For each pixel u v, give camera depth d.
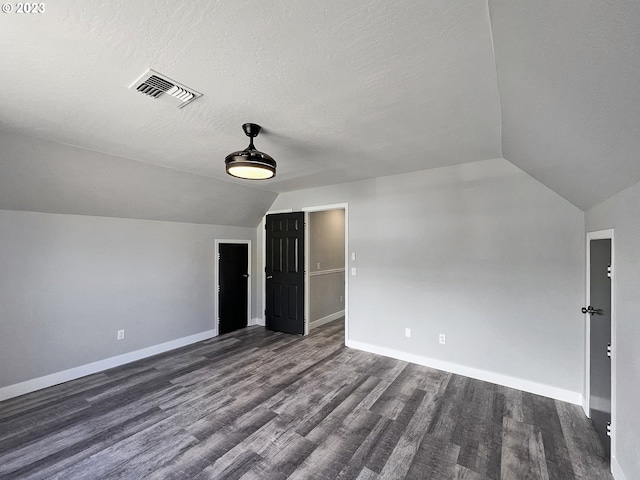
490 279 3.04
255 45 1.31
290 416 2.41
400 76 1.57
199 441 2.10
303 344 4.24
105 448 2.03
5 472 1.81
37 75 1.53
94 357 3.34
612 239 1.84
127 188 3.29
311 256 5.04
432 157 2.99
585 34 0.78
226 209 4.55
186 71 1.52
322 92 1.74
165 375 3.23
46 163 2.62
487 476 1.78
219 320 4.73
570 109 1.23
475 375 3.11
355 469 1.84
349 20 1.17
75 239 3.22
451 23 1.17
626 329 1.63
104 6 1.08
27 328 2.88
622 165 1.38
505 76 1.45
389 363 3.51
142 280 3.79
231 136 2.41
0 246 2.75
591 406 2.32
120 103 1.85
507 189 2.96
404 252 3.62
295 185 4.34
